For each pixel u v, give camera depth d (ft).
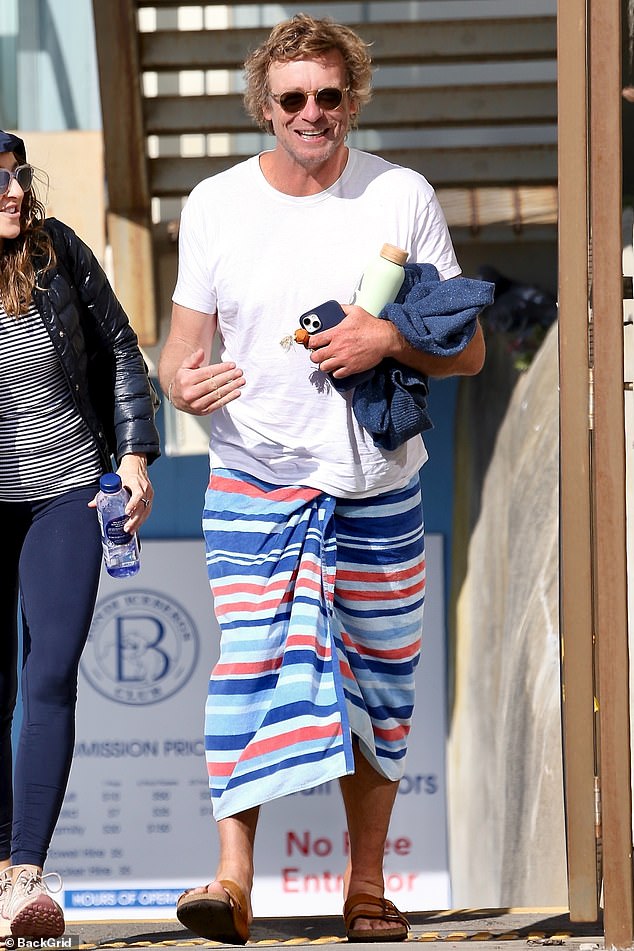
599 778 26.55
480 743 74.69
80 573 28.81
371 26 74.54
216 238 28.45
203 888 26.66
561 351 26.61
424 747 87.30
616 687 25.72
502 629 68.69
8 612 29.89
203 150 84.84
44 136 77.61
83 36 82.94
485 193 77.82
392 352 27.58
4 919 28.12
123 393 30.19
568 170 26.48
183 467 89.56
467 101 76.23
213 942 29.17
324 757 27.37
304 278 28.07
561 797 51.78
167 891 86.79
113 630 88.17
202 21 83.82
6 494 29.30
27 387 28.76
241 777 27.48
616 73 25.99
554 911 33.32
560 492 26.66
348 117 28.43
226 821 27.94
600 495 25.81
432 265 28.81
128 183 76.23
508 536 68.69
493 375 77.46
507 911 33.73
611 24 26.02
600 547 25.80
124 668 88.02
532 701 59.00
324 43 27.50
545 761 55.11
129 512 29.07
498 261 82.28
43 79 82.69
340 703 27.63
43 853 28.58
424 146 82.48
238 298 28.25
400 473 29.09
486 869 71.77
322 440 28.37
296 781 27.30
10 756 30.45
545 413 63.00
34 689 28.63
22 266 28.32
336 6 82.84
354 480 28.50
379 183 28.63
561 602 26.86
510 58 74.23
